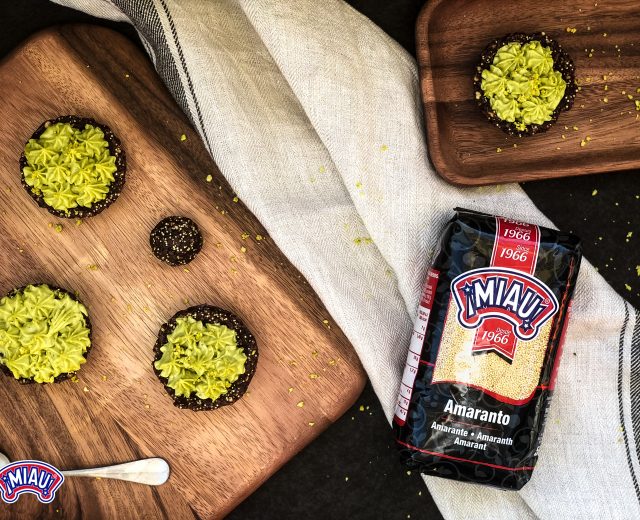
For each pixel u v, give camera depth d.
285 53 0.65
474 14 0.67
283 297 0.67
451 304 0.62
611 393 0.67
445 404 0.62
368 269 0.67
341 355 0.67
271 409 0.67
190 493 0.67
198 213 0.67
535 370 0.62
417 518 0.71
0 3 0.69
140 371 0.67
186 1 0.66
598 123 0.68
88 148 0.64
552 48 0.65
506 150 0.67
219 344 0.63
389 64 0.67
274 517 0.71
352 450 0.71
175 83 0.66
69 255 0.67
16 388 0.67
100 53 0.67
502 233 0.61
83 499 0.67
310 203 0.67
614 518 0.66
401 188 0.67
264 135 0.67
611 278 0.70
